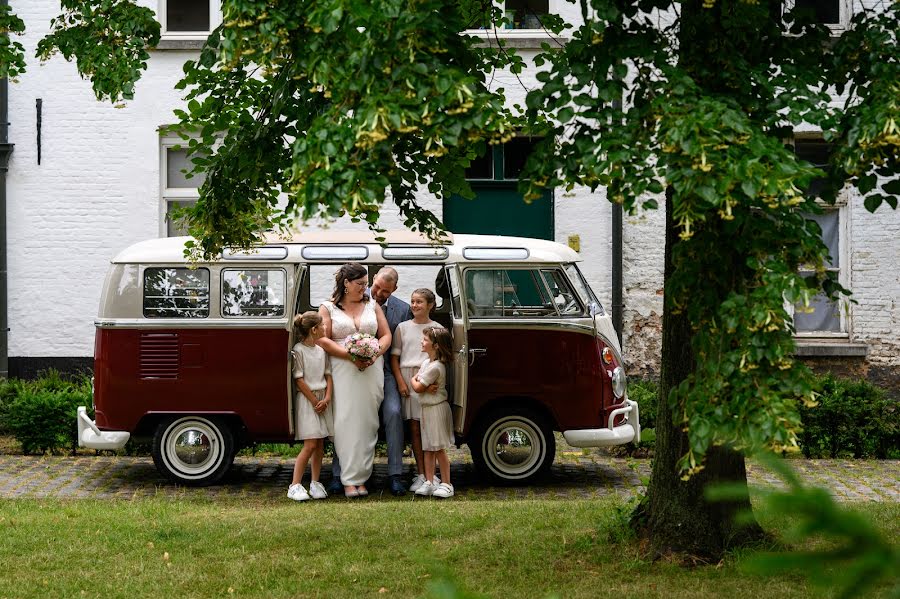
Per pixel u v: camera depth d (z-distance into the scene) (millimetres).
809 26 5297
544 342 9734
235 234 7082
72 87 13539
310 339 9047
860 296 13664
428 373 8984
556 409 9727
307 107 6074
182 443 9633
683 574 5789
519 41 13461
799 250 4332
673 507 6215
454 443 9812
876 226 13633
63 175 13570
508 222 13859
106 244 13617
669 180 3906
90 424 9820
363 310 9094
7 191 13516
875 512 7316
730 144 4008
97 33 6312
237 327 9555
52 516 7648
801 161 4035
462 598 1173
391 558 6379
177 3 13930
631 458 11250
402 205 6691
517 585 5688
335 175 3906
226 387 9539
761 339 4090
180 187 13844
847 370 13633
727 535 6105
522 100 13570
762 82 4586
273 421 9531
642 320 13664
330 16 3912
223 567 6191
